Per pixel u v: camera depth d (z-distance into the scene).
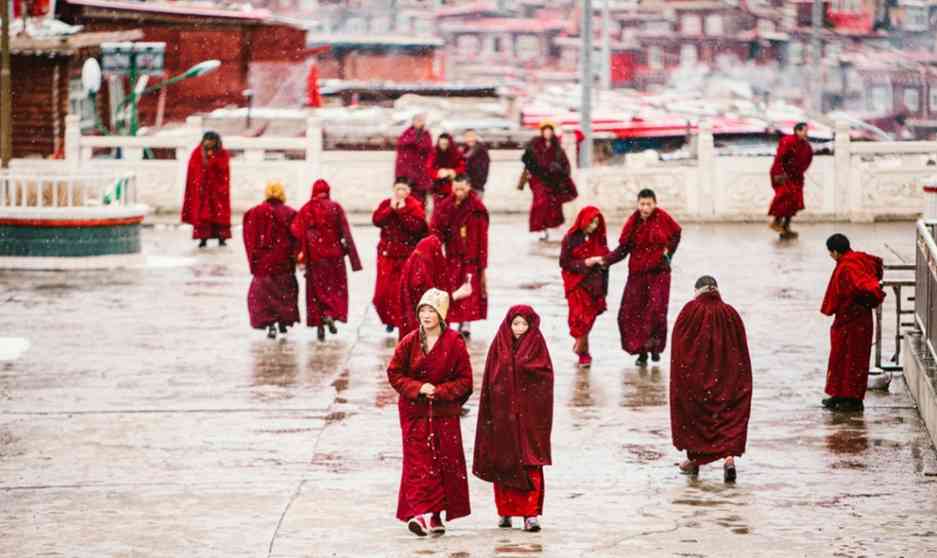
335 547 17.42
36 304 34.31
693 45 187.00
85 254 39.59
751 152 74.00
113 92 72.06
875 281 23.94
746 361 20.41
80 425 23.56
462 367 17.95
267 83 94.25
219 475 20.70
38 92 62.75
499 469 17.92
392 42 161.38
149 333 30.98
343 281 30.25
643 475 20.67
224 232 43.84
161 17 79.06
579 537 17.77
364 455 21.75
